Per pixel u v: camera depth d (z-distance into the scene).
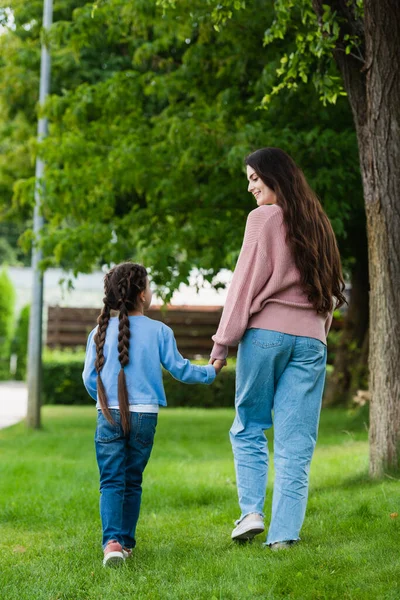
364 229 15.09
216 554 4.91
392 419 7.11
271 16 11.23
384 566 4.36
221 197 12.30
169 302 12.23
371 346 7.34
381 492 6.35
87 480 8.54
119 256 12.89
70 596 4.21
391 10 6.62
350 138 11.22
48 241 13.05
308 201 5.06
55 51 15.74
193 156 11.72
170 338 4.96
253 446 5.08
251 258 4.91
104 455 4.86
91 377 4.99
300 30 10.71
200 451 11.73
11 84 17.33
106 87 13.35
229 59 12.19
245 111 12.38
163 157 12.26
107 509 4.79
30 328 15.30
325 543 4.96
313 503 6.43
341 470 8.27
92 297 36.53
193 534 5.64
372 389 7.32
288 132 11.11
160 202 12.91
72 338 26.03
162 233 12.92
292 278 4.90
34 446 12.41
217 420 17.75
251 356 4.93
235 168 11.30
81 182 12.70
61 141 13.41
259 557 4.66
